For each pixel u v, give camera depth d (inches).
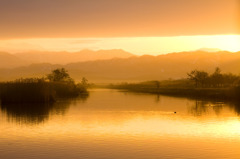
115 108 2324.1
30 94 2586.1
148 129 1425.9
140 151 1050.1
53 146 1111.6
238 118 1775.3
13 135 1288.1
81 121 1659.7
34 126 1497.3
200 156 994.7
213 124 1562.5
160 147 1099.9
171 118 1786.4
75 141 1185.4
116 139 1219.9
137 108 2326.5
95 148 1085.8
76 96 3814.0
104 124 1566.2
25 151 1047.6
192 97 3659.0
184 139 1221.1
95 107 2370.8
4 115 1872.5
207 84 5590.6
